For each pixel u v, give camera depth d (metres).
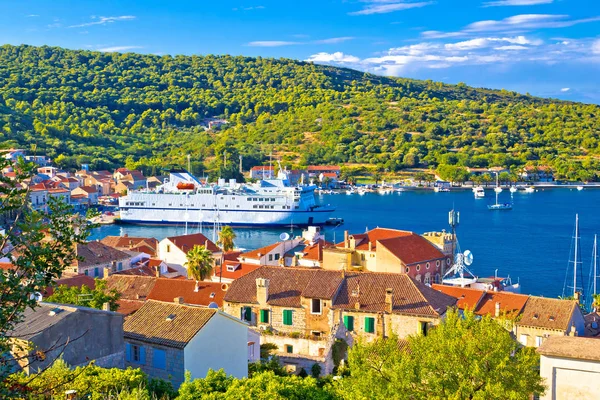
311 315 86.56
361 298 86.31
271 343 84.81
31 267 28.20
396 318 83.19
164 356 62.72
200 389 51.28
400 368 51.28
